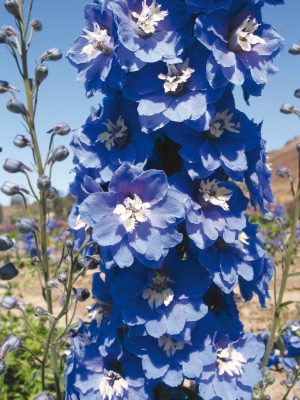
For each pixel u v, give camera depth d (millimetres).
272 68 270
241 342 303
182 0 272
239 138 271
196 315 266
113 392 282
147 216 249
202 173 263
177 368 273
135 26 260
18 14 357
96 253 303
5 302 321
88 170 290
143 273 279
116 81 260
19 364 631
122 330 305
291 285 999
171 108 258
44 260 361
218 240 282
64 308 294
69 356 305
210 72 251
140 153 269
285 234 1225
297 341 441
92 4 275
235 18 264
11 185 356
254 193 279
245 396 287
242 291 321
